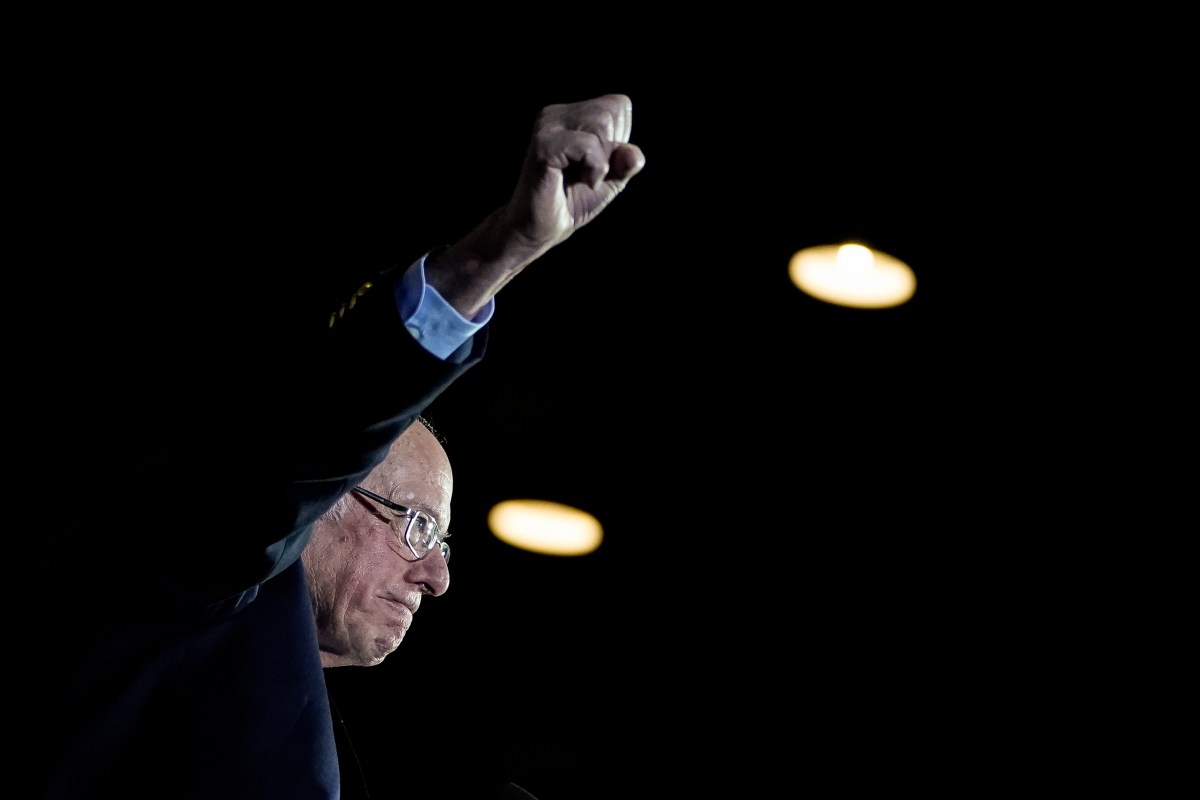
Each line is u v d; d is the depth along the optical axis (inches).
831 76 250.4
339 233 283.3
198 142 270.1
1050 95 244.4
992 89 245.9
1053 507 365.4
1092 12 228.1
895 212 275.6
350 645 143.8
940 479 368.2
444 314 88.6
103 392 279.1
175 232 279.7
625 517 387.5
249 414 90.4
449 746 410.6
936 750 395.2
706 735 418.0
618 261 306.8
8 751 94.5
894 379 330.3
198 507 92.3
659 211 287.6
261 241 282.8
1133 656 370.9
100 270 280.5
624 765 419.5
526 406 352.5
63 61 255.4
